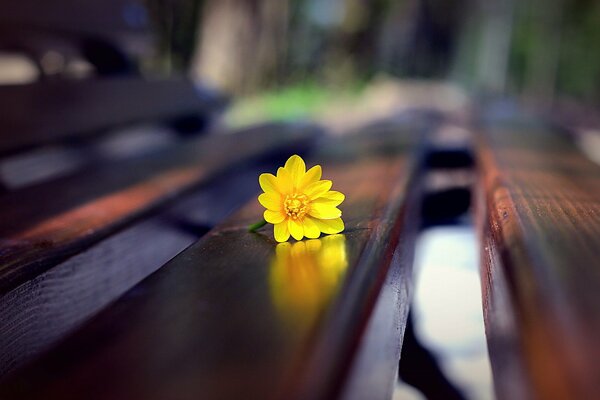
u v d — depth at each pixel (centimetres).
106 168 67
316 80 398
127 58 105
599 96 750
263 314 27
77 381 23
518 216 35
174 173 63
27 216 46
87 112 78
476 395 47
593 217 35
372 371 27
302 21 384
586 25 793
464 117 160
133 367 24
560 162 68
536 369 22
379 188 52
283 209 36
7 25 74
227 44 238
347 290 28
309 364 23
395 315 34
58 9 84
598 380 20
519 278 27
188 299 29
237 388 22
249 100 261
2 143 61
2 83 64
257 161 80
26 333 35
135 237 47
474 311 57
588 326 23
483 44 759
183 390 23
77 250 40
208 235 38
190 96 112
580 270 27
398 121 144
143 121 92
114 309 28
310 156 78
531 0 797
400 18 597
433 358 51
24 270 35
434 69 777
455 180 86
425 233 80
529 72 790
